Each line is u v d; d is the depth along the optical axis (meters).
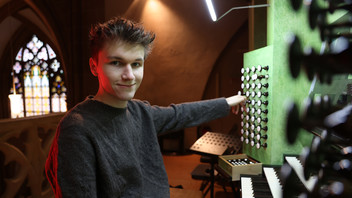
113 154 0.80
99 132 0.78
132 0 4.81
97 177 0.80
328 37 0.19
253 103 1.89
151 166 0.99
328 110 0.19
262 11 2.81
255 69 1.84
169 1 5.06
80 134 0.73
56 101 9.46
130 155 0.86
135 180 0.87
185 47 5.36
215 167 2.15
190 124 1.23
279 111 1.65
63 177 0.71
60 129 0.76
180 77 5.61
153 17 5.21
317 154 0.19
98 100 0.84
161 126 1.13
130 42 0.76
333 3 0.19
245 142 2.19
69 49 5.25
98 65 0.81
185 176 3.97
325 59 0.16
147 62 5.58
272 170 1.61
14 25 8.88
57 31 5.27
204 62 5.41
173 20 5.17
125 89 0.80
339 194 0.16
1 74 9.76
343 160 0.18
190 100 5.70
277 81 1.63
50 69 9.38
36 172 2.39
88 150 0.74
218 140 2.47
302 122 0.18
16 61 9.80
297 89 1.62
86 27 5.07
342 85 0.93
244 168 1.79
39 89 9.70
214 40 5.21
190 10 5.05
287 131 0.19
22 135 5.64
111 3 4.89
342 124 0.16
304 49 0.18
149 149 1.00
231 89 5.57
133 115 0.99
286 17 1.59
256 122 1.88
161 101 5.83
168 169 4.35
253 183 1.58
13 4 6.88
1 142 2.04
